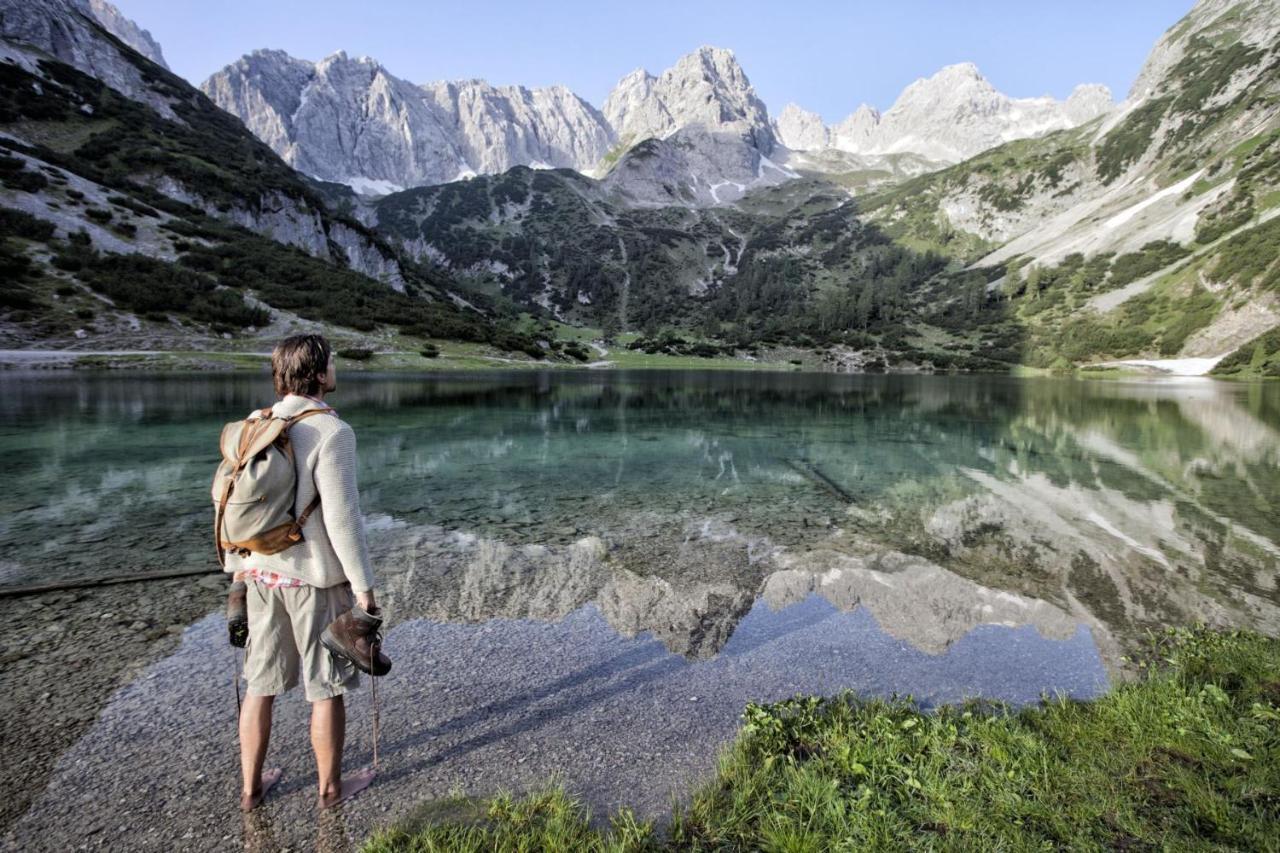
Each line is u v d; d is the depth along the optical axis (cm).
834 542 803
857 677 448
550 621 541
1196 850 259
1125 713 375
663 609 574
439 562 697
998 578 673
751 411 2809
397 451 1517
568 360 9669
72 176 7275
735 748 345
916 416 2677
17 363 3978
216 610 543
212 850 266
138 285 5644
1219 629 539
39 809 287
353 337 6662
